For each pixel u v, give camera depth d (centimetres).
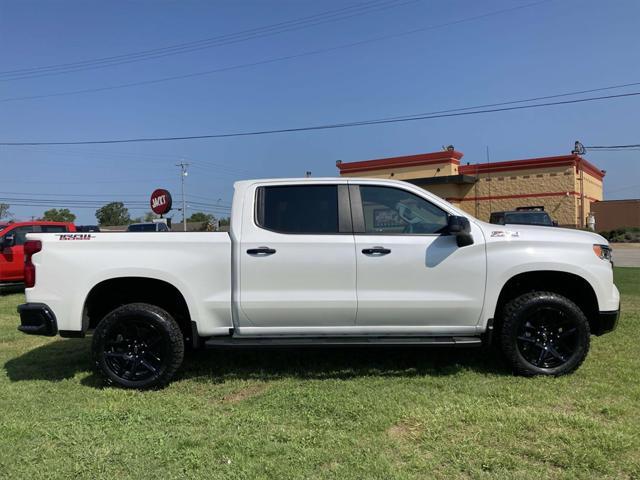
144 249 508
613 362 552
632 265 1800
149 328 508
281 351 621
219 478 330
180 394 489
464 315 507
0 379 544
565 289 549
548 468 335
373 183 523
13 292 1356
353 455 355
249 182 528
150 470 343
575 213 2766
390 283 502
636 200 3528
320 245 501
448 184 3039
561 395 460
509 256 504
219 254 504
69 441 386
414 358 583
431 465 339
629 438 367
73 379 538
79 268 505
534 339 513
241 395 488
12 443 385
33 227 1341
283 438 384
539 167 2859
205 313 506
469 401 445
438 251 503
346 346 498
